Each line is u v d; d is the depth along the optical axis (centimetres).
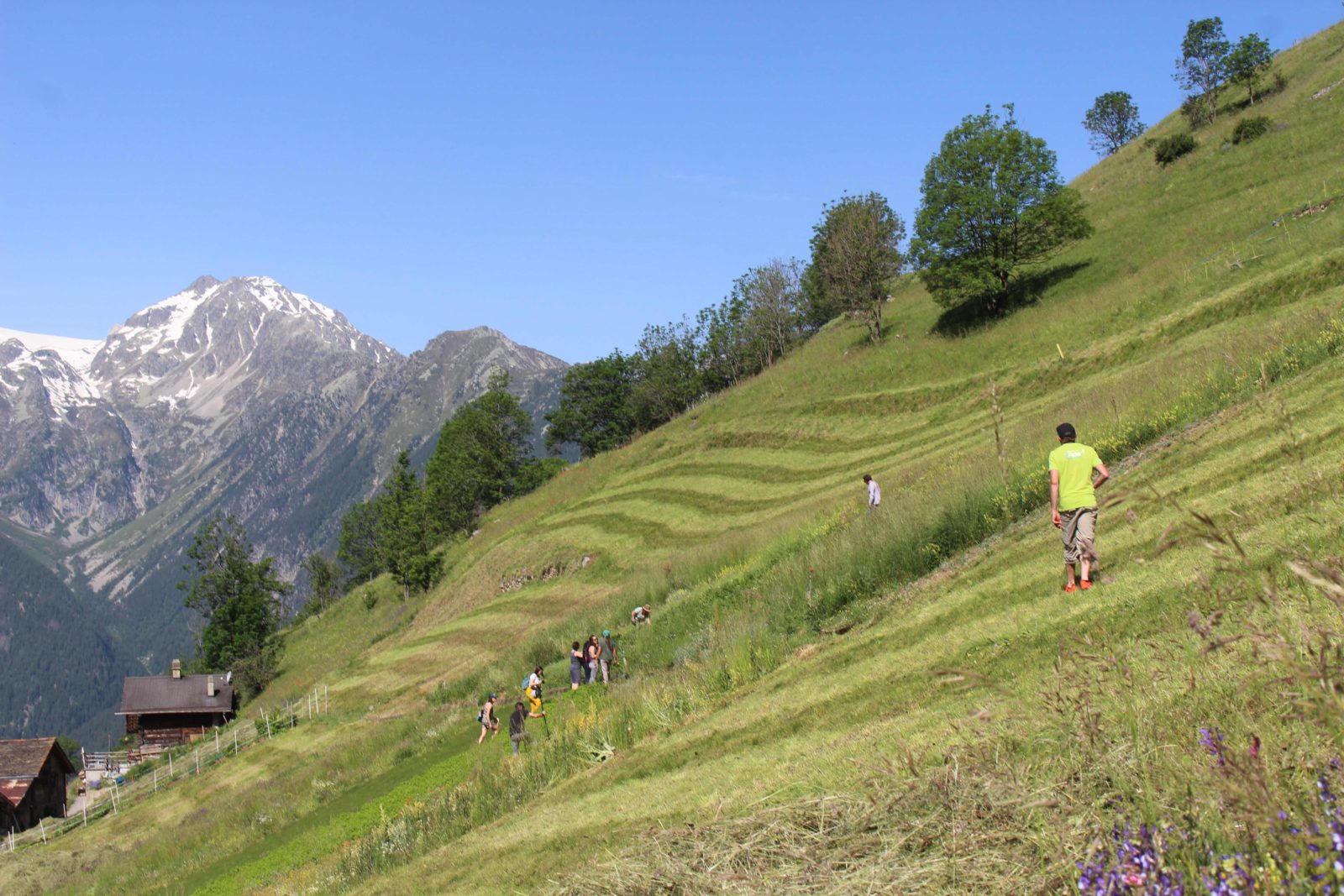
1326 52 7150
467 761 2519
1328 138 5622
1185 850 477
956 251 6378
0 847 5225
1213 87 7375
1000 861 557
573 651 3023
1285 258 4041
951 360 5800
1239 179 5869
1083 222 6109
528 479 11556
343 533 13588
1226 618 751
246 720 6700
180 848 3148
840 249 7212
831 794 748
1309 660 525
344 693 5531
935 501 2169
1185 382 2195
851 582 2081
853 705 1214
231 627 10000
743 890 618
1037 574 1416
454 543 9150
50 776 6856
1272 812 431
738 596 2934
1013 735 741
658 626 3195
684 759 1367
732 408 7519
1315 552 876
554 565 6094
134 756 8169
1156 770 562
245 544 10375
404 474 10519
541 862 1127
